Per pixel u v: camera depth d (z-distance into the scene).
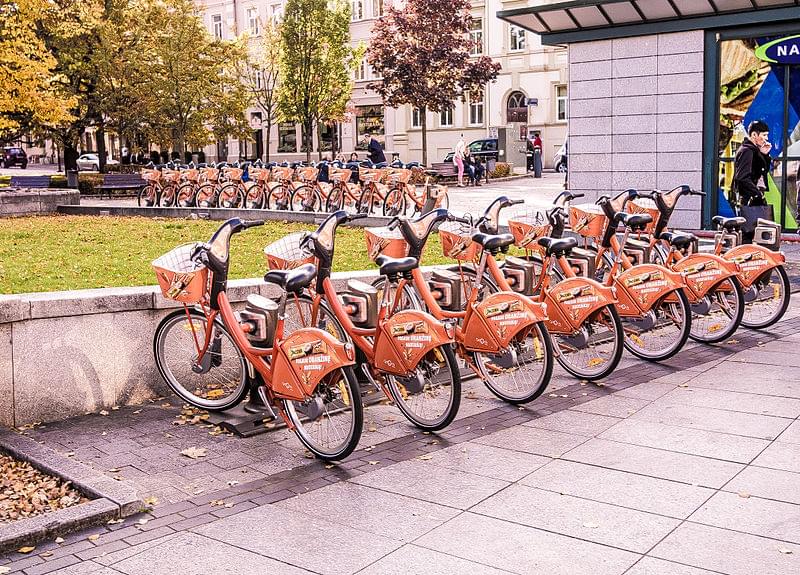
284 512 5.00
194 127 34.72
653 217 9.31
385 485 5.38
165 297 6.71
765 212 11.96
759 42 15.86
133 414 6.93
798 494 5.06
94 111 32.75
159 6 33.41
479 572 4.22
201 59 34.81
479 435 6.29
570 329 7.48
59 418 6.81
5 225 18.53
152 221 19.42
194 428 6.59
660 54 16.64
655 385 7.44
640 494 5.11
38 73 22.19
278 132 54.59
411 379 6.35
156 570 4.33
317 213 18.28
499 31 45.91
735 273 8.63
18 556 4.50
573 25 17.34
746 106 16.20
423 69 38.28
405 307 7.39
